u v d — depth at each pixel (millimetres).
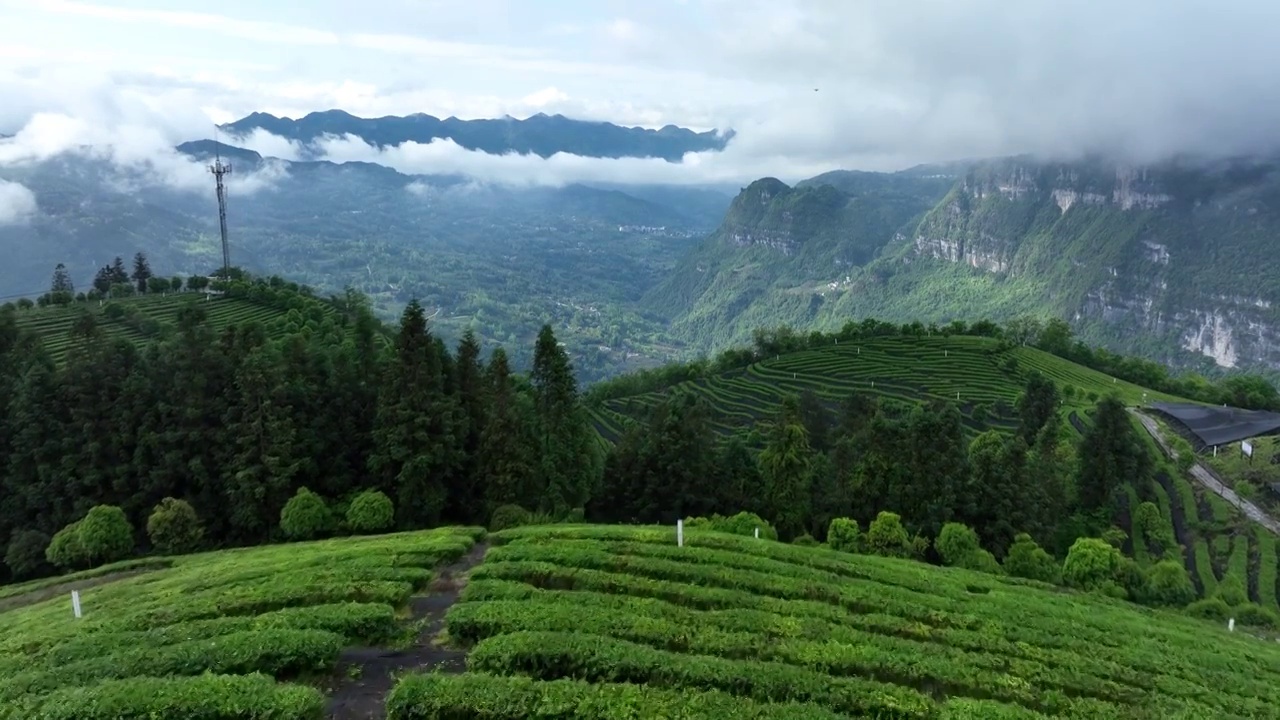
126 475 58469
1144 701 27344
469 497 62344
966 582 42625
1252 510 84188
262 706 22031
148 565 47344
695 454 70062
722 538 44875
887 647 29656
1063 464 87625
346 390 65375
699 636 28828
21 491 57250
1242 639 39812
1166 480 92938
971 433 122875
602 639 27078
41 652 27438
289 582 34125
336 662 26562
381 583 33688
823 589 36156
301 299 147625
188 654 25391
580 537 44375
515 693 22906
